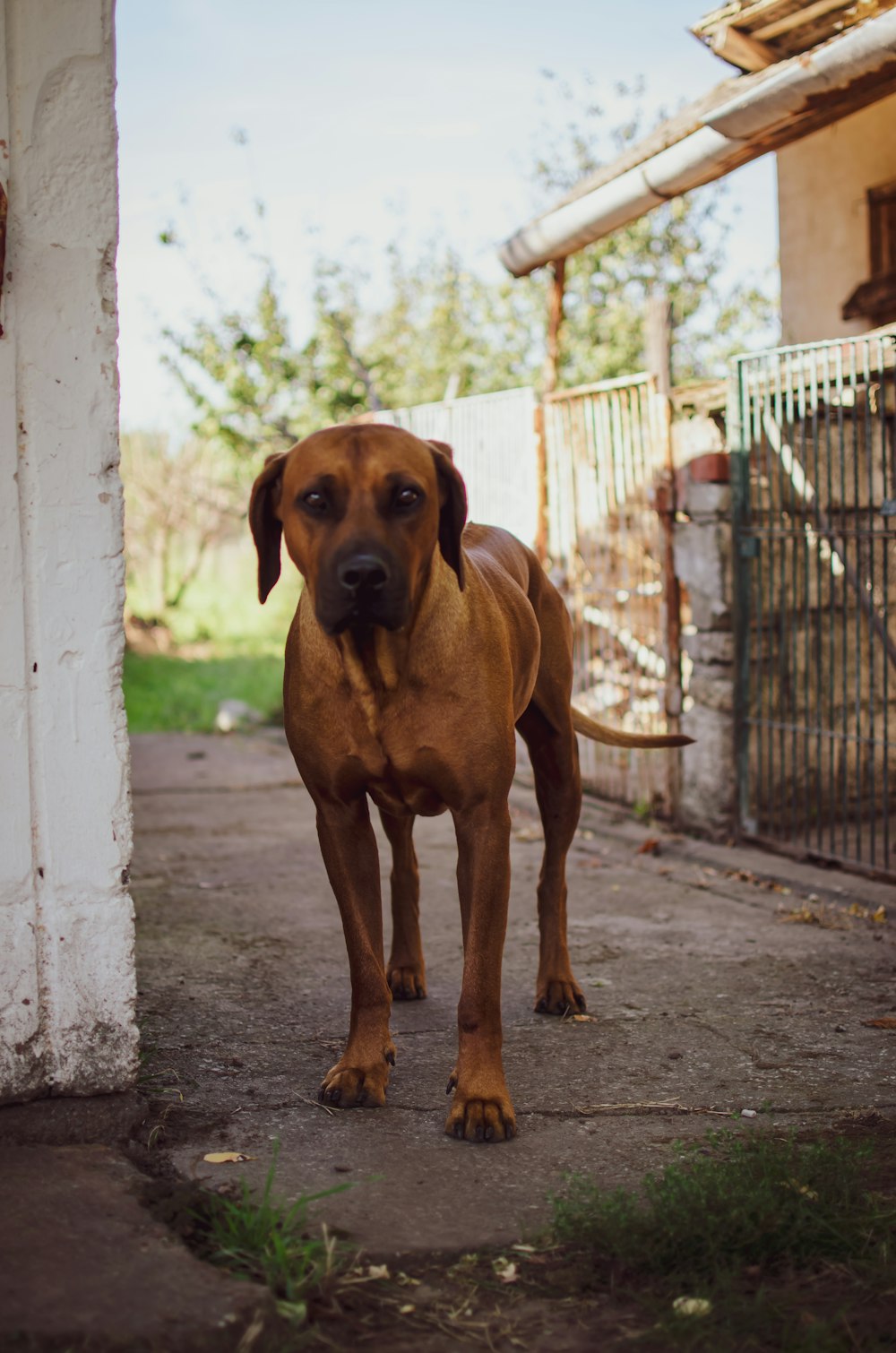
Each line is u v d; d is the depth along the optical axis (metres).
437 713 3.17
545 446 8.02
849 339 5.60
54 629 2.95
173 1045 3.78
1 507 2.88
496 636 3.31
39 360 2.90
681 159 6.36
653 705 7.25
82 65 2.89
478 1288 2.42
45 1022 2.98
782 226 8.41
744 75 6.52
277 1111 3.26
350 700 3.16
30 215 2.86
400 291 17.05
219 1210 2.62
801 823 6.95
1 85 2.81
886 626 5.73
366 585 2.81
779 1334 2.27
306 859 6.57
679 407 6.95
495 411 8.41
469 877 3.24
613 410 7.35
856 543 6.21
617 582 7.46
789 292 8.42
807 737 6.39
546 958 4.15
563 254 7.68
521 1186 2.83
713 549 6.57
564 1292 2.42
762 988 4.38
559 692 4.17
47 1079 2.99
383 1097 3.31
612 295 14.84
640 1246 2.50
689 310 14.98
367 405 14.20
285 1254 2.39
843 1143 2.94
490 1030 3.21
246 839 7.11
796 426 6.70
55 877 2.97
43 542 2.93
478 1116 3.09
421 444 3.05
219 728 11.70
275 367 14.12
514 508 8.32
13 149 2.84
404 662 3.11
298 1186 2.79
